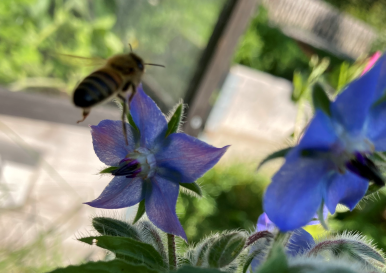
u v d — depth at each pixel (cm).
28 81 28
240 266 11
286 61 67
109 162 11
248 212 37
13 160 28
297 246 10
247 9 26
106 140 11
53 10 27
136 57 12
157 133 11
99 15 28
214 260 10
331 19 85
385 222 31
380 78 9
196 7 26
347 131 9
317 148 9
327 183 9
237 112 44
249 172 38
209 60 27
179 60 27
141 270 9
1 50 27
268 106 45
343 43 88
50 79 28
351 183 9
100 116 29
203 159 10
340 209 10
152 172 10
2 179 26
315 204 9
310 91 9
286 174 8
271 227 11
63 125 29
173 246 10
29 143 28
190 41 27
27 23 27
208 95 29
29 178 27
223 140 45
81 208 27
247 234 11
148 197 10
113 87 11
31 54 27
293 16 84
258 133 46
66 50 28
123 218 11
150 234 11
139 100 11
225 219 35
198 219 33
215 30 26
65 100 29
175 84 28
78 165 30
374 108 9
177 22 27
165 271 10
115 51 28
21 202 26
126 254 10
